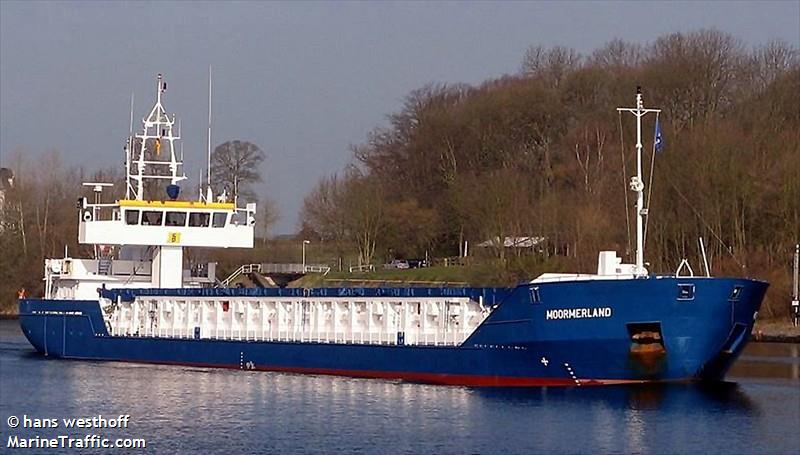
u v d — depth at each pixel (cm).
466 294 12456
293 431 10156
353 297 13425
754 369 14275
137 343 15262
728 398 11350
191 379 13325
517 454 9219
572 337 11475
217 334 14688
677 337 11306
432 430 10069
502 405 11019
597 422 10288
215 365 14450
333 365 13300
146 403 11712
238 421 10650
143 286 16350
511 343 11812
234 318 14575
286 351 13750
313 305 13862
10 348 18275
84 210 16062
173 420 10781
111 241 15775
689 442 9638
